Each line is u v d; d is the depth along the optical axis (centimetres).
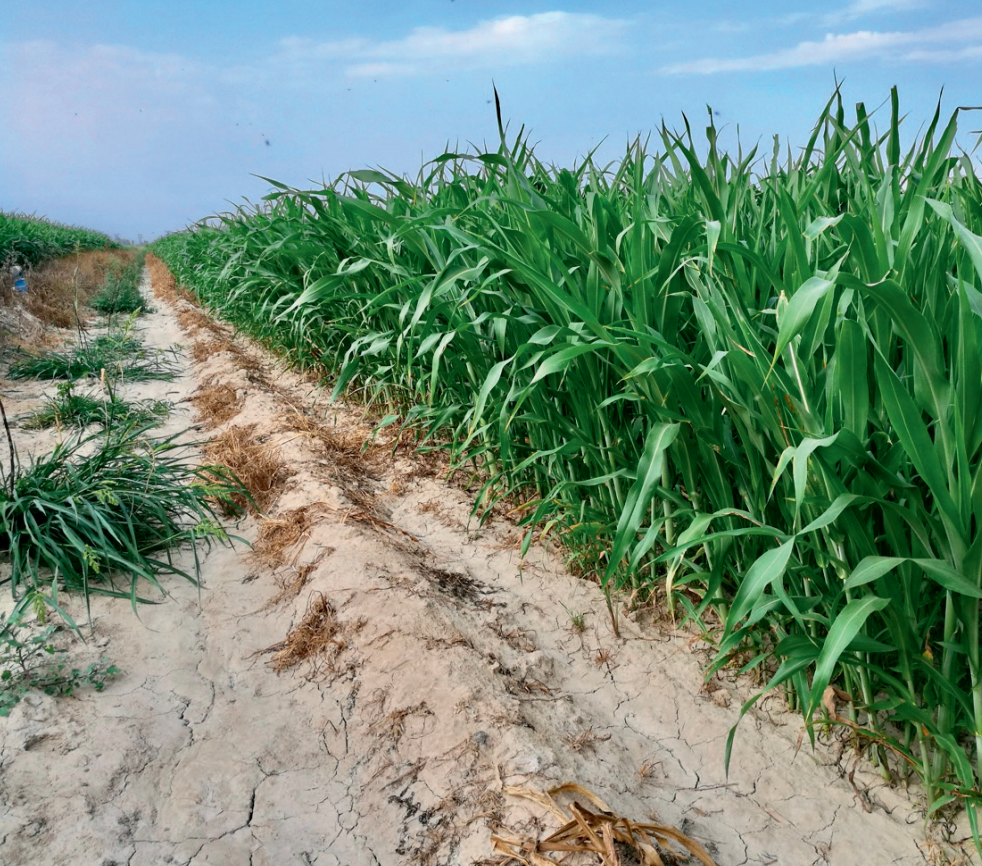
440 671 240
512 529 350
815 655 180
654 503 262
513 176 247
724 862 177
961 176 250
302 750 220
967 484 145
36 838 182
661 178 314
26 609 277
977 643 160
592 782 198
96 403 540
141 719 228
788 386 164
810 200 242
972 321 138
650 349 203
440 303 304
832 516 151
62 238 1894
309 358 634
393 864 181
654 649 258
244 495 396
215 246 858
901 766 200
